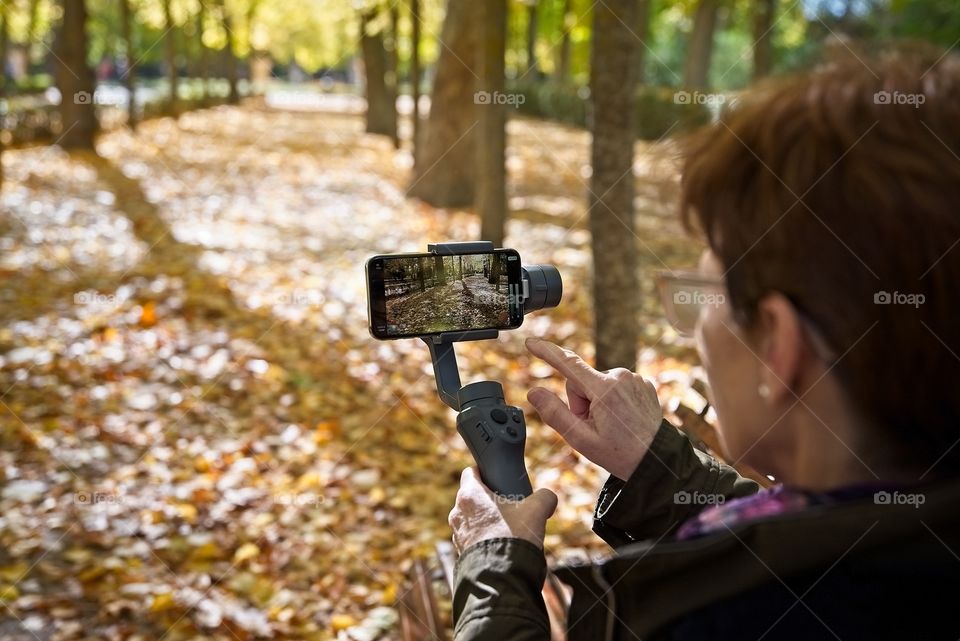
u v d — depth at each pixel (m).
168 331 6.40
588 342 5.94
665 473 0.96
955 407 0.59
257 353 5.99
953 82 0.60
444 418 5.04
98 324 6.48
